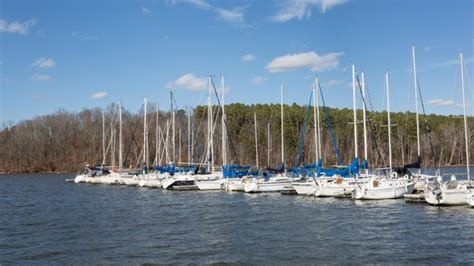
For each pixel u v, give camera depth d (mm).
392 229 30531
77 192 66625
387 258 23016
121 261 22906
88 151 149125
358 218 35281
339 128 119000
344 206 42594
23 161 147000
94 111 164125
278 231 30484
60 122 159125
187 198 53688
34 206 47438
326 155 94250
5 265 22359
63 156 152375
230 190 61031
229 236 28938
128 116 121625
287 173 61562
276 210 41000
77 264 22438
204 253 24406
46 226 33406
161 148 95250
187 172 68500
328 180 50656
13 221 36000
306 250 24859
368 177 49844
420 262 22219
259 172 63875
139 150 108938
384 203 43625
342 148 104312
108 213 40719
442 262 22156
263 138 113688
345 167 52938
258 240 27578
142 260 23047
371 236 28375
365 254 23859
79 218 37531
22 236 29453
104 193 63844
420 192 45812
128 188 73125
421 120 107500
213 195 56750
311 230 30656
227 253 24391
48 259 23438
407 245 25781
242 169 64312
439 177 45094
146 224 34031
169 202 49625
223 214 39000
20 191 70062
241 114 137750
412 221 33344
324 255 23734
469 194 38719
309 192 52250
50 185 84562
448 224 31844
